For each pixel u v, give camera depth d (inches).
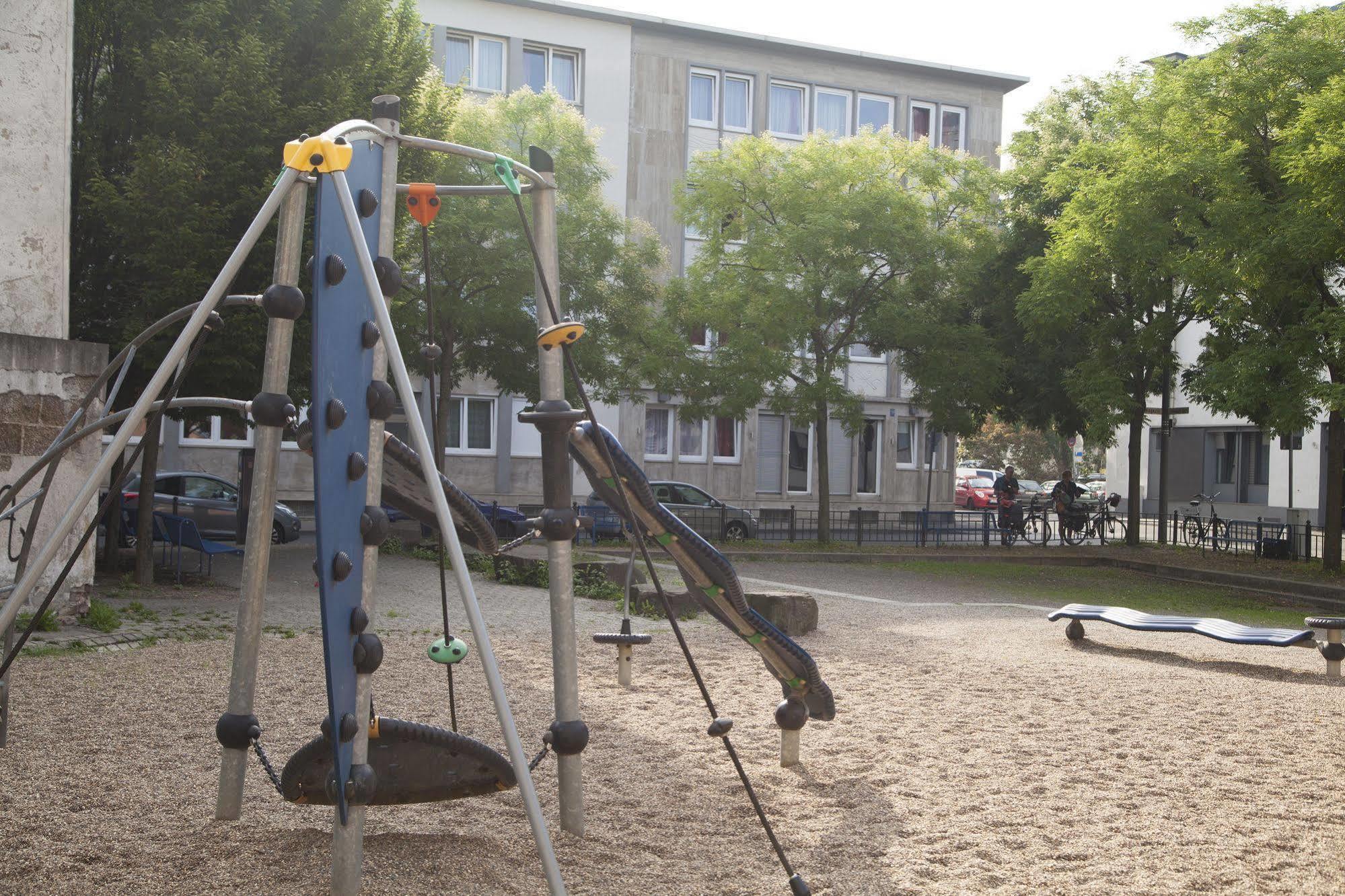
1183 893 171.2
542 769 231.1
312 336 126.4
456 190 161.8
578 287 949.8
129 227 578.6
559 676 170.7
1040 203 1104.8
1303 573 849.5
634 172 1482.5
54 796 197.8
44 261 430.6
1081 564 1005.2
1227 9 829.2
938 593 713.0
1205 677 378.9
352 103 629.9
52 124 432.8
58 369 409.7
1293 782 240.2
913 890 167.9
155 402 146.1
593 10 1444.4
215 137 587.5
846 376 1590.8
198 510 879.1
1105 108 1035.3
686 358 1039.0
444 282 895.1
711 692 323.0
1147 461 1793.8
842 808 210.5
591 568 599.2
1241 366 778.2
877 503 1620.3
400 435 1400.1
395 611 497.0
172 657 352.5
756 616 227.3
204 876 159.9
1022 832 199.2
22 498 397.4
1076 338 1097.4
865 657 404.2
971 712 305.4
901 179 1095.0
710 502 1106.7
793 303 989.8
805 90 1574.8
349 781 133.3
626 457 192.1
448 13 1385.3
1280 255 754.8
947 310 1038.4
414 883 159.3
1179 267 809.5
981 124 1647.4
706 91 1529.3
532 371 937.5
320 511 125.0
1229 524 1050.7
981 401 1043.9
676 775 229.8
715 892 163.6
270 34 624.7
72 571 407.2
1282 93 802.8
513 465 1428.4
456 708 286.7
